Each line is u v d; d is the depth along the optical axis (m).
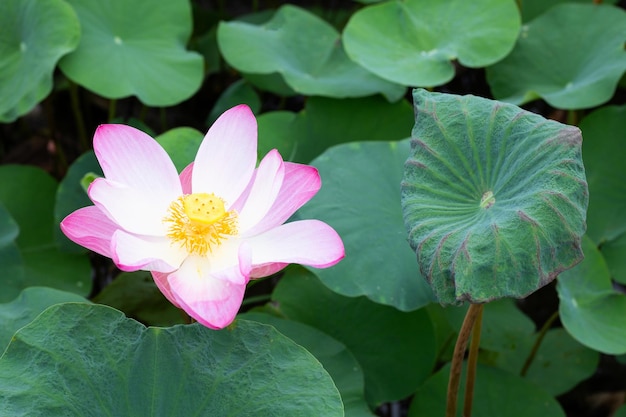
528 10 1.99
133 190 1.29
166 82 1.73
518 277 1.24
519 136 1.30
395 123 1.72
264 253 1.28
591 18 1.78
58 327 1.27
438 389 1.54
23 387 1.25
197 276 1.27
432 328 1.54
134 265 1.23
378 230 1.48
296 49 1.80
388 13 1.74
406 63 1.71
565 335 1.72
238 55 1.77
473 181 1.30
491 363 1.68
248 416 1.26
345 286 1.44
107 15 1.75
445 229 1.28
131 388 1.27
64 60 1.69
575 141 1.27
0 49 1.72
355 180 1.51
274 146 1.69
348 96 1.71
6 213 1.63
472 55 1.71
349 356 1.47
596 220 1.71
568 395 1.78
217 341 1.28
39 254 1.72
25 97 1.66
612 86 1.68
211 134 1.33
